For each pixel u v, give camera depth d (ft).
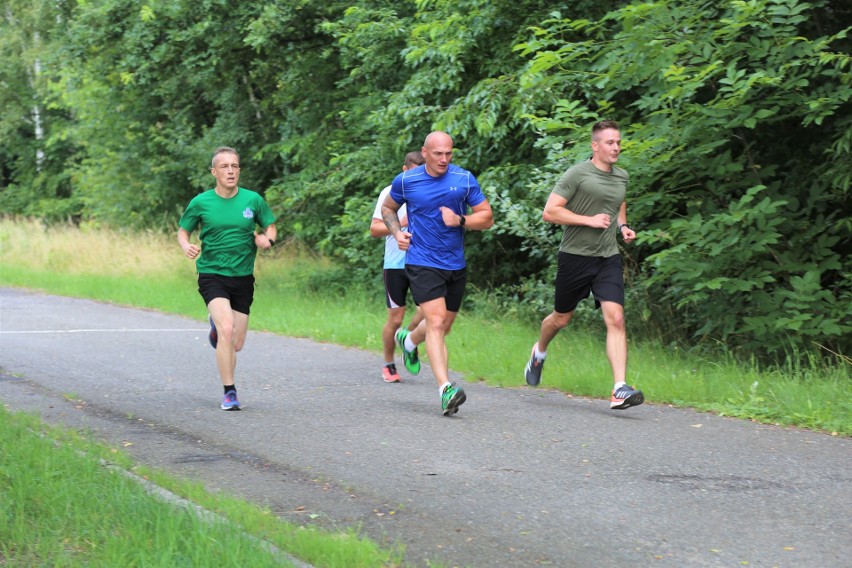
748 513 18.56
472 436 25.02
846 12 36.40
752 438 24.71
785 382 29.91
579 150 37.29
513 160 49.67
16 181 146.92
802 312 33.81
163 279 72.18
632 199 36.78
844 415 26.40
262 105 78.59
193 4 66.33
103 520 16.22
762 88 34.22
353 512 18.70
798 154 37.65
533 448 23.68
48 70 91.76
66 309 56.80
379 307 55.16
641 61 35.68
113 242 85.20
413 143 55.52
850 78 32.65
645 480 20.85
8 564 14.47
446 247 28.02
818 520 18.12
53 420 26.55
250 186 82.23
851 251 37.27
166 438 24.84
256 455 23.13
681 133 34.83
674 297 40.55
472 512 18.71
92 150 98.32
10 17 132.98
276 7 63.98
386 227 29.94
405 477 21.17
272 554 15.05
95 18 70.18
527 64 43.62
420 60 50.72
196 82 73.87
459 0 49.24
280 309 54.08
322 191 62.54
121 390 31.42
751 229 33.94
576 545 16.85
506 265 56.34
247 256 28.94
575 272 28.55
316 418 27.30
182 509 16.90
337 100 70.74
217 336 29.04
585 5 46.03
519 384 32.55
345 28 61.82
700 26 35.68
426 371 35.96
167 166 88.02
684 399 29.37
